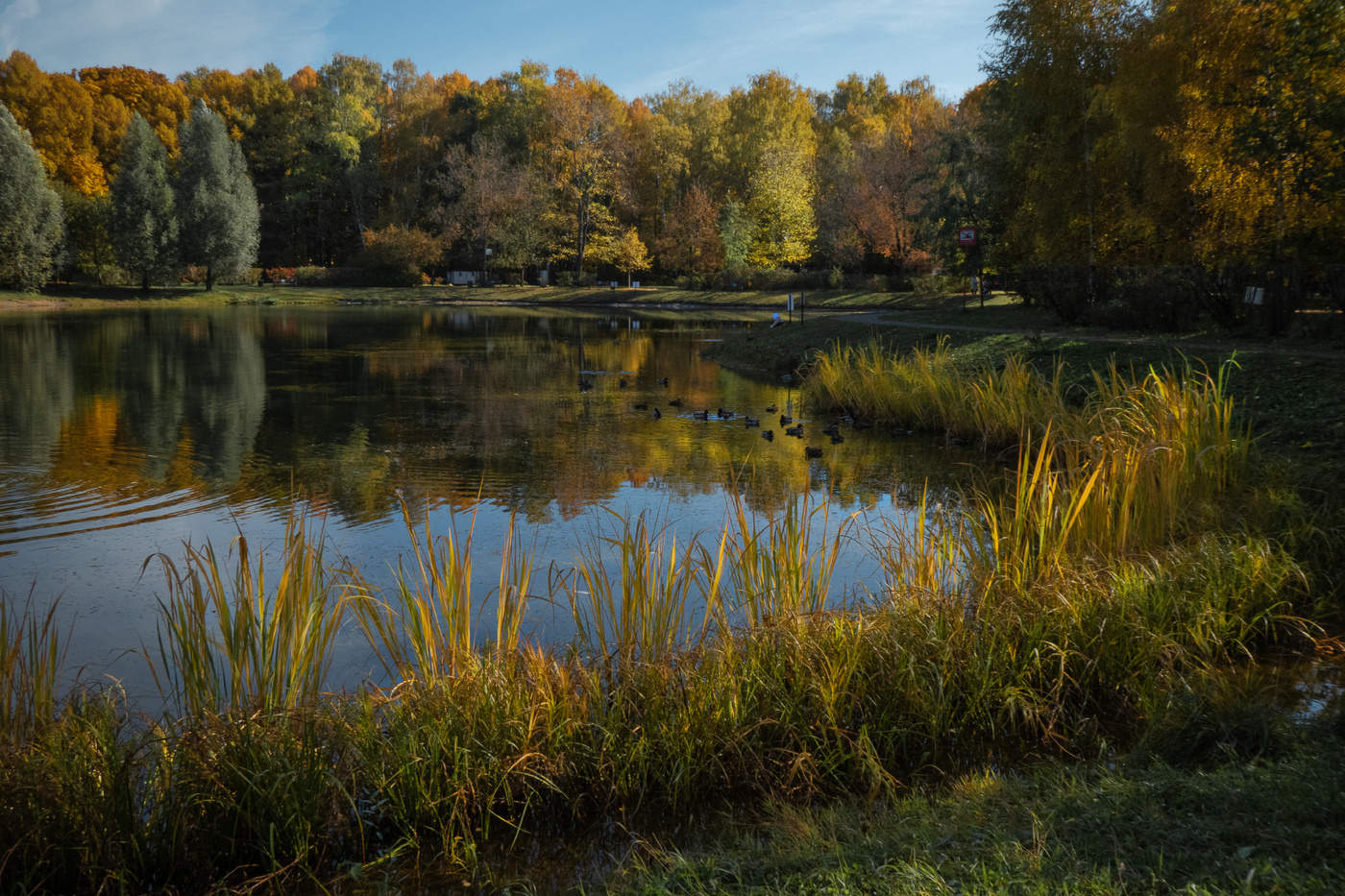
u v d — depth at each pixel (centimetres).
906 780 486
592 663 550
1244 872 310
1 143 5219
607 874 403
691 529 944
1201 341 1756
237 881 407
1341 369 1316
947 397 1614
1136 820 362
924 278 5141
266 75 9669
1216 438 911
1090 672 571
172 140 8381
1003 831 367
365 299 6606
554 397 2009
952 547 707
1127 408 1148
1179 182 2178
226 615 484
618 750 476
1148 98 2181
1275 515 796
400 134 8588
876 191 5806
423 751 450
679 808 463
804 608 616
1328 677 573
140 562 824
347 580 763
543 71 8819
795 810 447
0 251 5338
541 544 888
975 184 3500
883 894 316
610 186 7712
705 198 7262
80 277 6456
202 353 2864
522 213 7300
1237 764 425
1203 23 1958
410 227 8125
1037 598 616
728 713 499
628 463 1295
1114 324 2206
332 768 443
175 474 1193
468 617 521
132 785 425
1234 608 645
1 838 394
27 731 459
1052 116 2686
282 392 2038
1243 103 1831
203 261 6262
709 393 2100
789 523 651
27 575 788
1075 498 752
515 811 459
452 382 2247
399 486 1140
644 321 4788
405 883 404
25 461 1263
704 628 566
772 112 7581
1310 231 1764
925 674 540
